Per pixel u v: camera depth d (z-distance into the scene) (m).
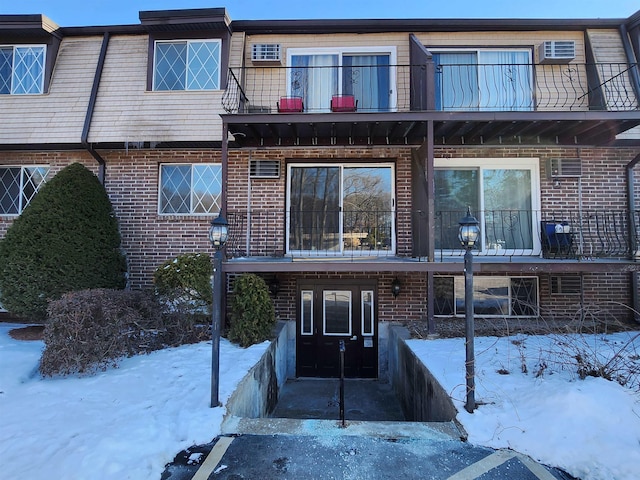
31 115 7.51
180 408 3.62
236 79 6.79
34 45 7.80
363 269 6.02
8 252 6.15
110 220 7.07
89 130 7.39
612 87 7.07
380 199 7.51
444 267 5.90
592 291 7.16
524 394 3.73
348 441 3.26
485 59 7.52
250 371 4.53
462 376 4.21
